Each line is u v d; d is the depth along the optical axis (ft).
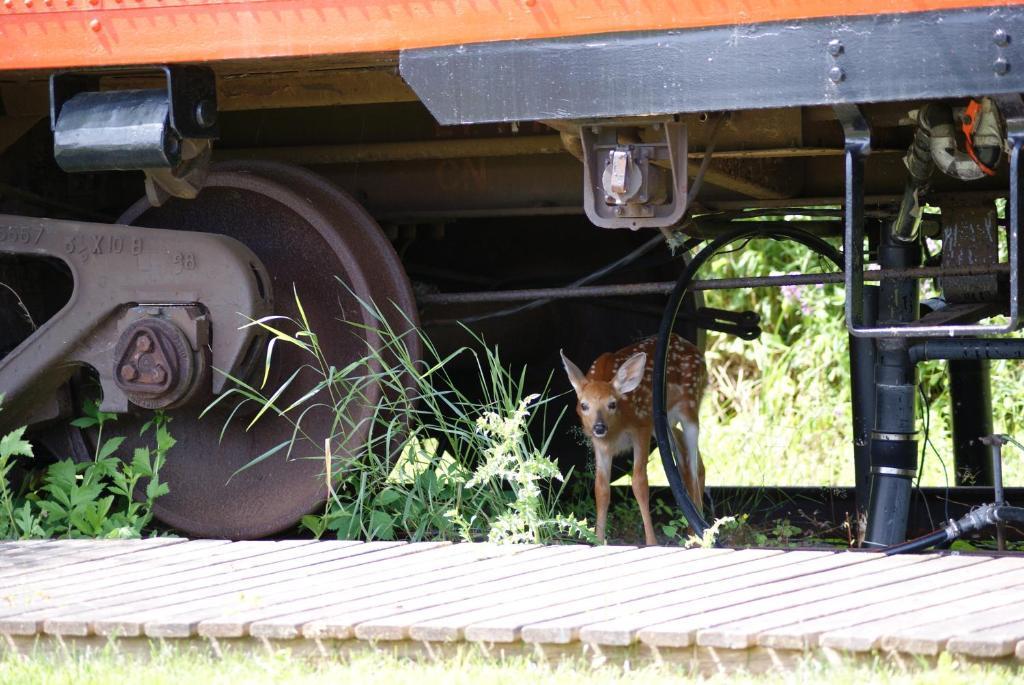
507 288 38.09
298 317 30.40
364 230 30.17
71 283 32.76
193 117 25.68
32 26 25.30
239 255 28.04
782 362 56.18
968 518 24.67
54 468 29.40
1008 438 25.57
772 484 44.65
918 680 17.54
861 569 22.26
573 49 22.85
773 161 31.86
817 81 21.63
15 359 28.96
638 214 24.67
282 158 33.35
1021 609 19.52
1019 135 21.65
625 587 21.53
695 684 18.16
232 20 24.41
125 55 24.97
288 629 19.83
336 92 29.27
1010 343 26.78
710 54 22.13
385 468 29.01
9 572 23.65
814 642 18.49
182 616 20.36
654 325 40.16
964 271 27.91
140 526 29.45
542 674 18.54
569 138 25.72
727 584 21.48
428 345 29.96
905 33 21.12
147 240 28.32
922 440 48.96
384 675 18.61
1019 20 20.54
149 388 27.71
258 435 30.45
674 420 36.83
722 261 59.52
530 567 23.12
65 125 25.75
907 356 27.53
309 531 31.58
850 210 22.62
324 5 24.00
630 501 39.19
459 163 33.22
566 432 39.50
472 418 36.50
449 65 23.52
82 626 20.33
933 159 25.39
